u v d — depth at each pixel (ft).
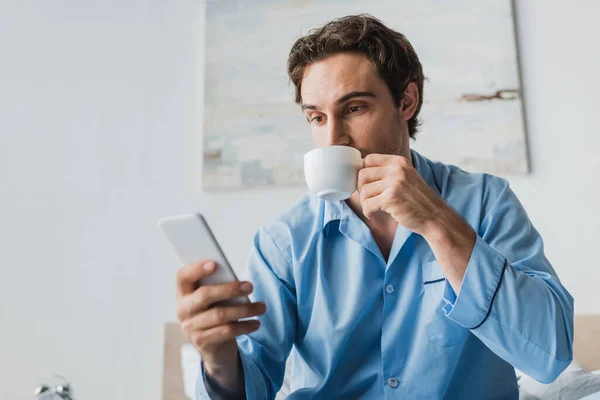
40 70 7.97
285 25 7.52
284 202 7.18
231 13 7.64
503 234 3.62
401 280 3.62
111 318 7.25
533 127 6.91
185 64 7.72
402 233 3.63
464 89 7.02
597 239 6.59
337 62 3.51
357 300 3.63
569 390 4.78
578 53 6.97
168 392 6.71
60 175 7.68
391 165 2.91
